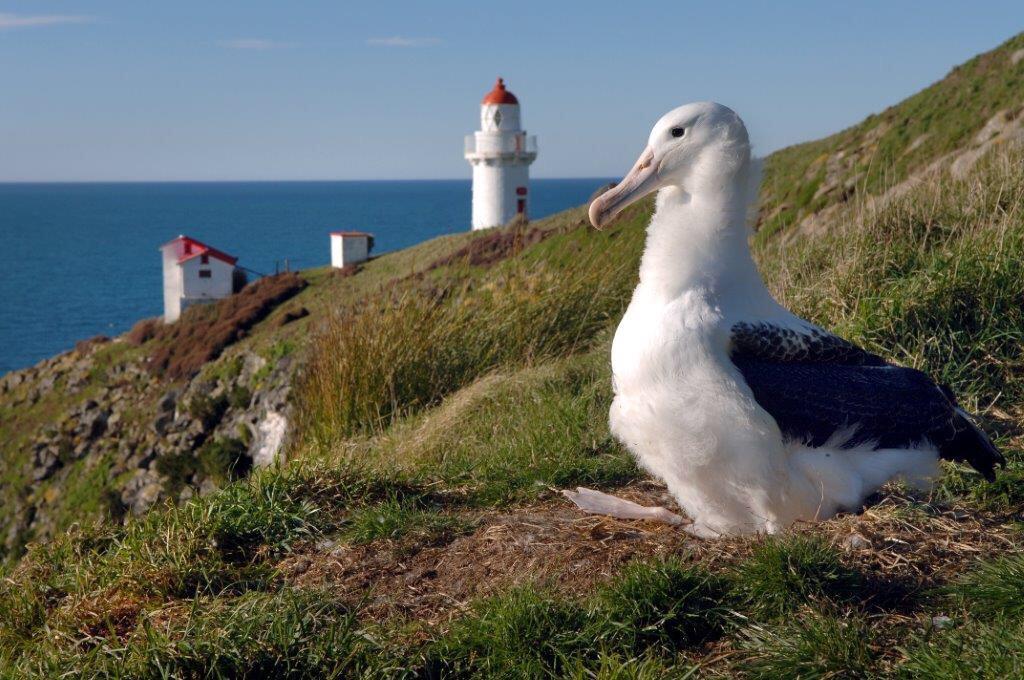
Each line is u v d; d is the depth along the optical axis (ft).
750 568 10.68
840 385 11.50
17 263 489.67
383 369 24.70
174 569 13.09
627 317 11.80
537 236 69.82
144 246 591.37
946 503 13.05
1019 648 8.64
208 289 128.57
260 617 10.95
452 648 10.44
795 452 11.35
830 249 23.52
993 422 16.02
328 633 10.73
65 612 12.59
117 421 103.60
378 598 12.09
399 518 14.10
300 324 97.66
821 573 10.47
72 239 654.12
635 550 12.07
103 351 120.06
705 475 11.37
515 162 156.04
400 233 318.65
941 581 10.75
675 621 10.41
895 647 9.45
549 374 22.45
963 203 23.21
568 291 28.86
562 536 12.87
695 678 9.57
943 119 58.65
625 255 31.45
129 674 10.42
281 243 438.81
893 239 21.98
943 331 18.11
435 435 19.20
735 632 10.20
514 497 15.46
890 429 11.69
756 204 12.09
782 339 11.50
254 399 86.79
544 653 10.16
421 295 27.73
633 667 9.60
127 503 84.64
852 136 64.03
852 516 11.80
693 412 10.94
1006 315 18.26
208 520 14.23
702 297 11.30
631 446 12.21
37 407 114.52
